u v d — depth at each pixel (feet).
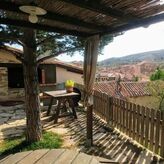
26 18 14.06
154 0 10.18
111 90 60.75
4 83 47.52
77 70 53.98
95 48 16.93
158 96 50.24
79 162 8.87
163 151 16.83
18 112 35.40
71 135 23.03
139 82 66.23
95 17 13.24
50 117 30.81
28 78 19.31
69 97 29.73
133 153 18.04
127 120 22.03
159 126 17.28
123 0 10.12
